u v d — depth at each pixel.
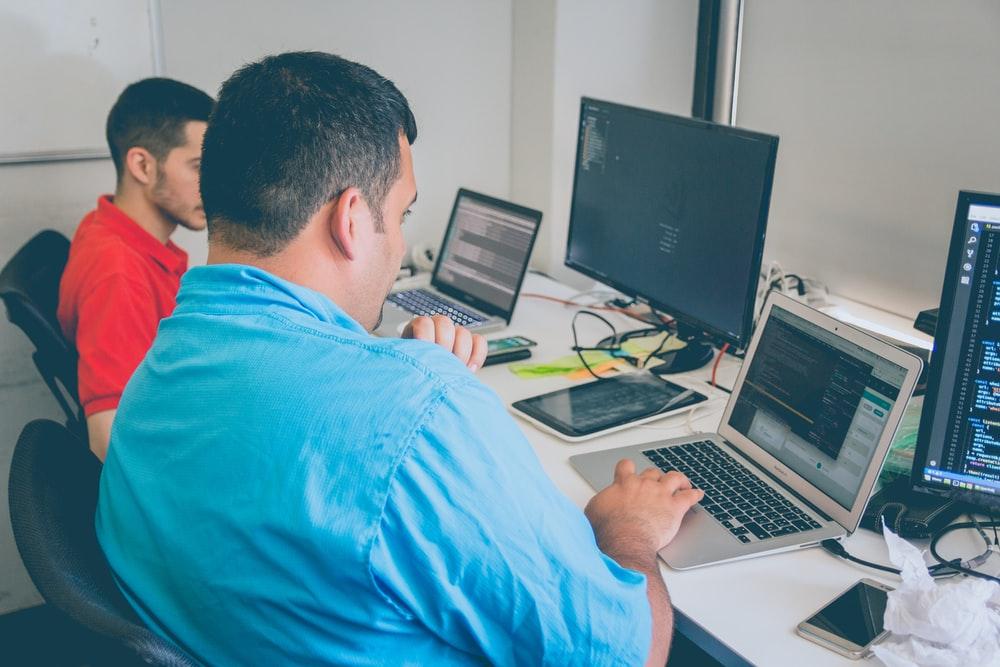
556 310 2.19
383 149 0.89
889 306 1.93
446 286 2.25
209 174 0.87
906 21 1.77
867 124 1.89
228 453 0.78
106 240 1.68
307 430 0.76
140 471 0.84
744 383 1.45
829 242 2.02
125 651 0.72
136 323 1.61
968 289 1.16
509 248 2.08
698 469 1.38
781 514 1.25
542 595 0.80
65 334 1.71
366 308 0.94
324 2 2.27
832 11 1.92
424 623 0.79
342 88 0.87
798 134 2.05
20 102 2.00
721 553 1.17
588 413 1.59
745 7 2.14
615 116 1.92
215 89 2.21
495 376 1.79
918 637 1.00
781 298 1.42
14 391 2.13
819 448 1.28
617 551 1.09
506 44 2.54
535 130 2.52
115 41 2.05
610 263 2.00
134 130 1.71
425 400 0.78
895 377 1.18
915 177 1.82
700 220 1.71
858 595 1.10
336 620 0.77
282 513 0.75
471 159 2.61
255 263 0.88
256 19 2.20
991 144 1.67
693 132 1.70
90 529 0.96
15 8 1.95
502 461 0.80
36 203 2.08
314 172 0.85
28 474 0.92
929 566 1.16
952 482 1.22
